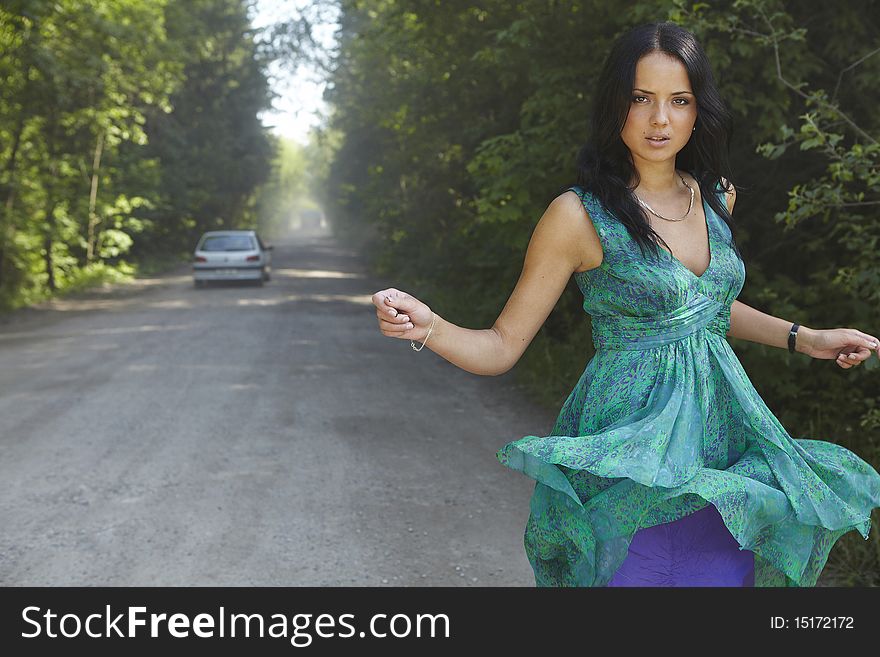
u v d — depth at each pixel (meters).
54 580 4.20
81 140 24.45
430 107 15.63
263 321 16.02
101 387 9.40
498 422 7.84
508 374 10.12
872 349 2.17
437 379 10.02
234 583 4.16
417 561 4.47
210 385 9.54
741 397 1.96
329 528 4.99
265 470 6.20
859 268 5.24
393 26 13.69
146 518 5.14
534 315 2.01
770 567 2.04
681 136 1.95
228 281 26.22
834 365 6.10
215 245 24.55
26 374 10.29
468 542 4.77
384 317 1.89
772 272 7.06
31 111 20.33
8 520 5.10
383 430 7.48
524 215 8.68
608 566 1.92
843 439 5.69
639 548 1.93
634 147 1.96
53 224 23.55
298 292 22.64
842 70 6.09
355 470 6.22
